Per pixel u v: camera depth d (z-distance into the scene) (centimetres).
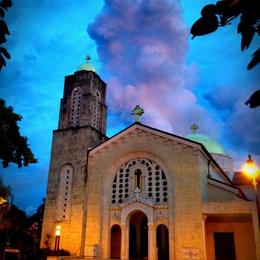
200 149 2847
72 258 2741
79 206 3609
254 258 2698
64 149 4012
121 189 3048
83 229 2994
